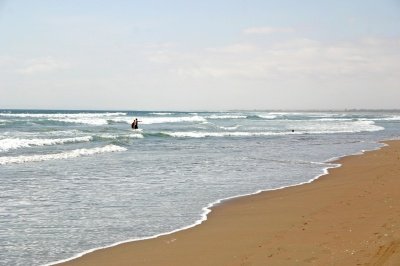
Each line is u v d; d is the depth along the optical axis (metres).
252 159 25.42
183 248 8.77
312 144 36.62
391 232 8.28
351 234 8.66
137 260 8.08
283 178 18.36
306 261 7.29
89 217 11.44
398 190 13.49
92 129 50.69
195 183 16.97
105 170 20.38
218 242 9.12
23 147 30.36
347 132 54.56
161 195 14.47
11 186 15.87
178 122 79.50
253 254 8.05
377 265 6.58
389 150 30.17
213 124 73.44
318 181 17.52
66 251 8.69
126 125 65.81
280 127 65.81
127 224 10.78
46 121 61.44
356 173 19.39
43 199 13.66
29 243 9.21
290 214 11.58
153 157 26.23
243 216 11.59
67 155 26.20
